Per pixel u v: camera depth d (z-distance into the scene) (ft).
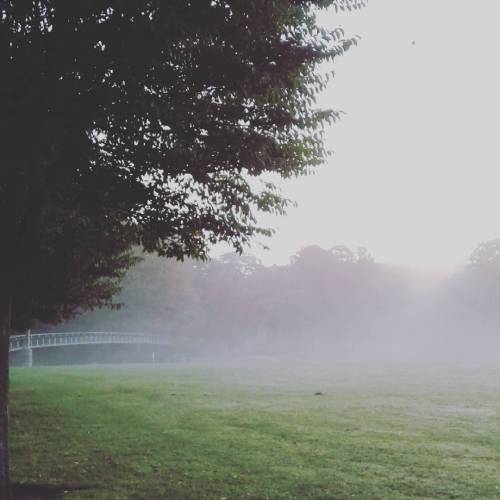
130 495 30.32
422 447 43.16
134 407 63.16
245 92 26.00
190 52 24.39
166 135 27.20
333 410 64.64
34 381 84.48
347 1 26.78
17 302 49.88
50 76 23.18
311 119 29.91
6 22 23.54
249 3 23.89
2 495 25.63
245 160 28.86
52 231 38.75
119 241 41.34
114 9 21.91
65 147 24.31
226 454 40.22
